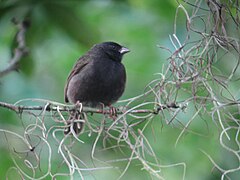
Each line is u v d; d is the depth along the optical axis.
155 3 14.86
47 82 15.84
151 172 8.50
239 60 8.84
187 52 8.92
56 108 9.15
